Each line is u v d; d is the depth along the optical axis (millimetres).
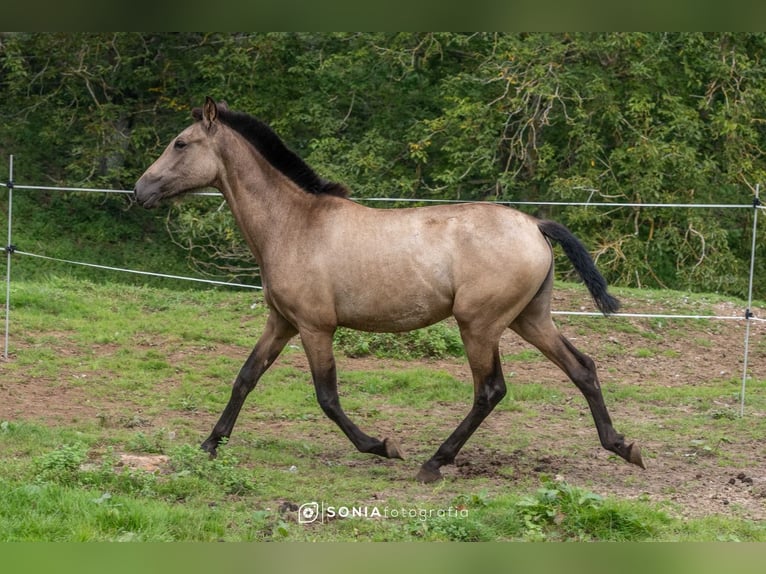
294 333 6840
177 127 19625
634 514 5273
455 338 10734
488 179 17562
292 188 6582
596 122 17281
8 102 20016
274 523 5258
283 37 18516
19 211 18797
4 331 9820
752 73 17766
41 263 17531
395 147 18125
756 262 18797
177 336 10383
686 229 17391
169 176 6574
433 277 6273
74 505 5129
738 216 19016
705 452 7250
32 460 5969
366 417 8305
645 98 16328
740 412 8680
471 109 16391
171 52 19891
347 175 17109
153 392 8602
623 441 6480
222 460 6176
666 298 12992
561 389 9602
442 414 8547
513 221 6305
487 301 6207
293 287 6398
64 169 20062
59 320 10531
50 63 19547
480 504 5621
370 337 10625
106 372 9047
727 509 5801
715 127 17328
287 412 8273
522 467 6742
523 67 16828
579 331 11492
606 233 16812
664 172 17031
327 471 6531
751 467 6887
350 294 6340
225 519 5242
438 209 6418
